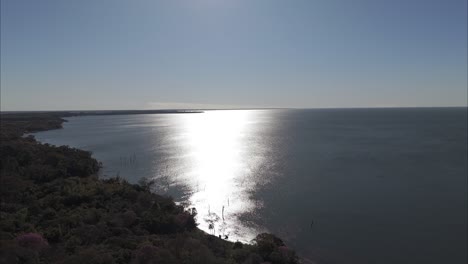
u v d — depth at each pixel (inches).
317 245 1771.7
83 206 1929.1
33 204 1903.3
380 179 3029.0
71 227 1604.3
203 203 2427.4
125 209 1913.1
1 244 1210.0
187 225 1830.7
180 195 2630.4
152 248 1284.4
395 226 1993.1
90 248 1315.2
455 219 2078.0
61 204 1956.2
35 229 1544.0
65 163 3075.8
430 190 2677.2
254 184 2915.8
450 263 1579.7
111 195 2159.2
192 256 1262.3
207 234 1776.6
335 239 1835.6
